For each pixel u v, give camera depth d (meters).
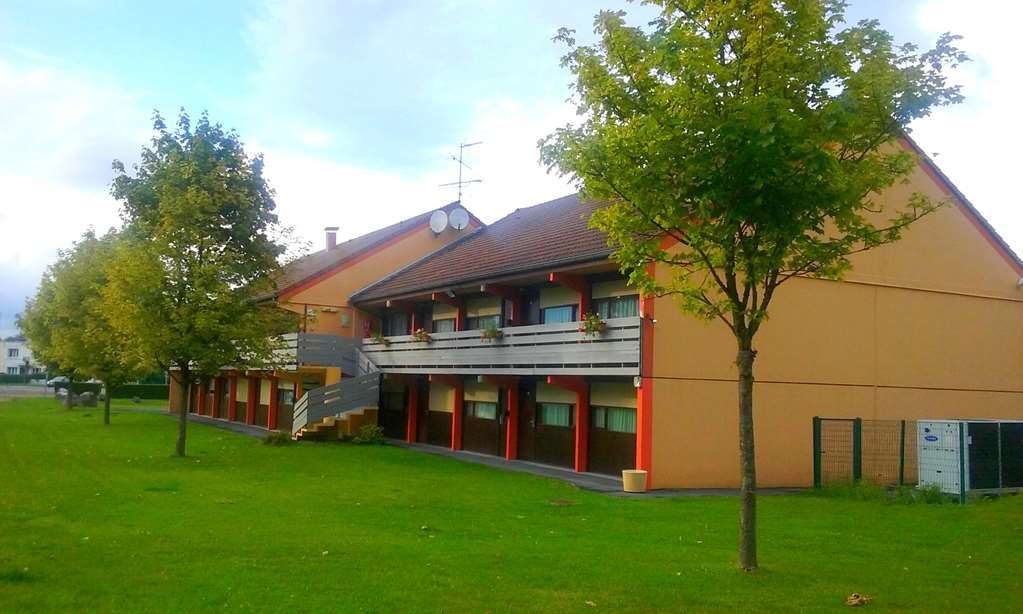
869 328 21.53
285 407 34.09
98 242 34.38
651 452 17.77
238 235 21.48
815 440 18.95
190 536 10.21
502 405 24.86
